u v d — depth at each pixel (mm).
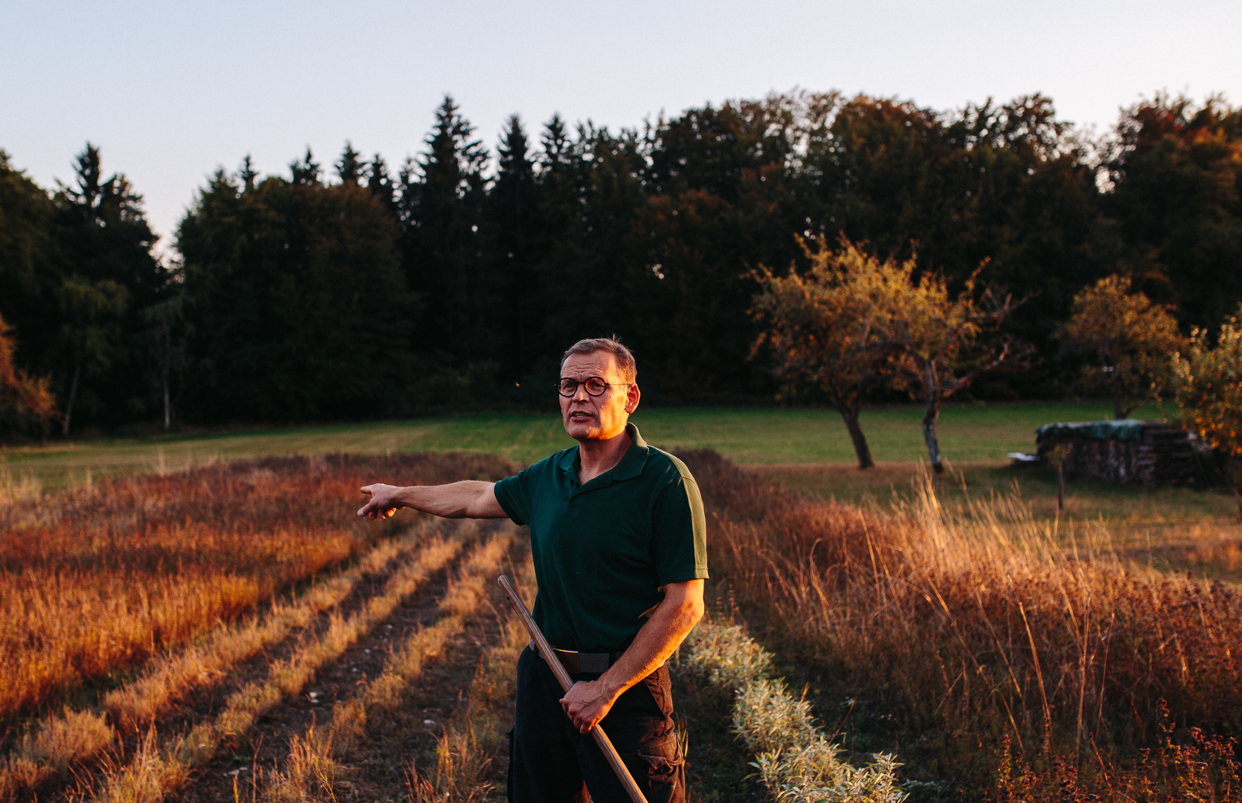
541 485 2352
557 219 65938
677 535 2088
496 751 4098
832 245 53094
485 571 8664
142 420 52969
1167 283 51594
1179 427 16656
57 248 49812
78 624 5824
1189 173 53062
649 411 53219
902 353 20578
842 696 4738
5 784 3674
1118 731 4070
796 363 21422
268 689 4949
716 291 56781
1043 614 5285
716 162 67000
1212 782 3373
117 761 4023
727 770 3932
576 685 2080
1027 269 52281
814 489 17453
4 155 46719
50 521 11281
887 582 6254
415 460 21562
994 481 18719
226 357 53938
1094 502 15156
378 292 59125
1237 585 7457
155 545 8930
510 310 68250
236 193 56156
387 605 7195
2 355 38625
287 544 9352
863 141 56438
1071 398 49344
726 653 5012
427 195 66938
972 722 4121
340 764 3945
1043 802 3230
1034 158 55500
